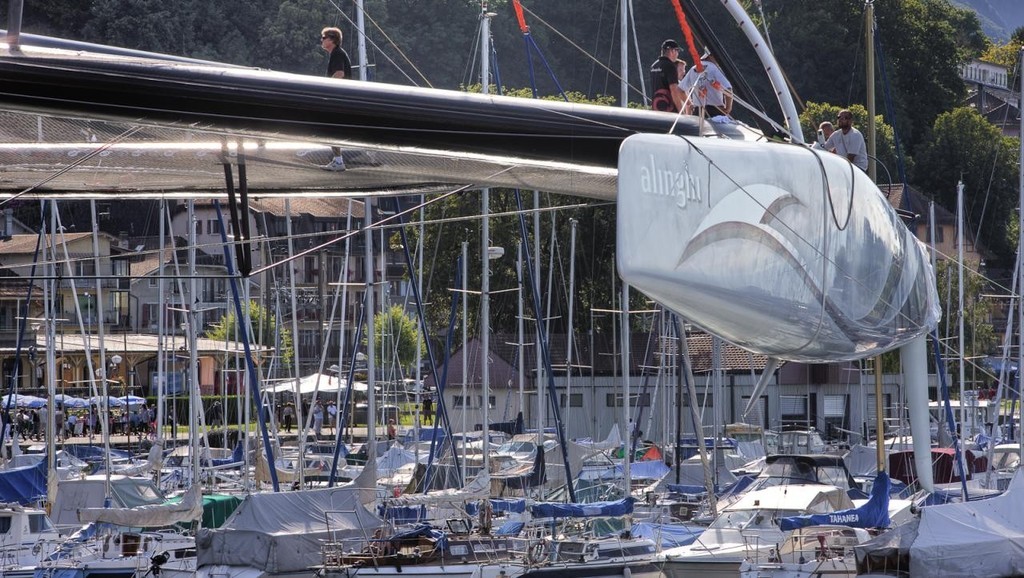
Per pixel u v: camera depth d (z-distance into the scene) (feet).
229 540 253.85
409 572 245.04
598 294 637.71
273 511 258.16
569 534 276.00
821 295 114.93
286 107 106.52
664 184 103.91
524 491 355.97
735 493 321.11
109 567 269.23
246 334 329.93
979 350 654.94
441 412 398.21
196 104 104.53
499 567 245.24
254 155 129.59
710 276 105.60
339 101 107.86
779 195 111.65
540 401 416.26
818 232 114.52
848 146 179.42
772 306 110.52
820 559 245.65
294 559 251.39
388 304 613.11
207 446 389.39
